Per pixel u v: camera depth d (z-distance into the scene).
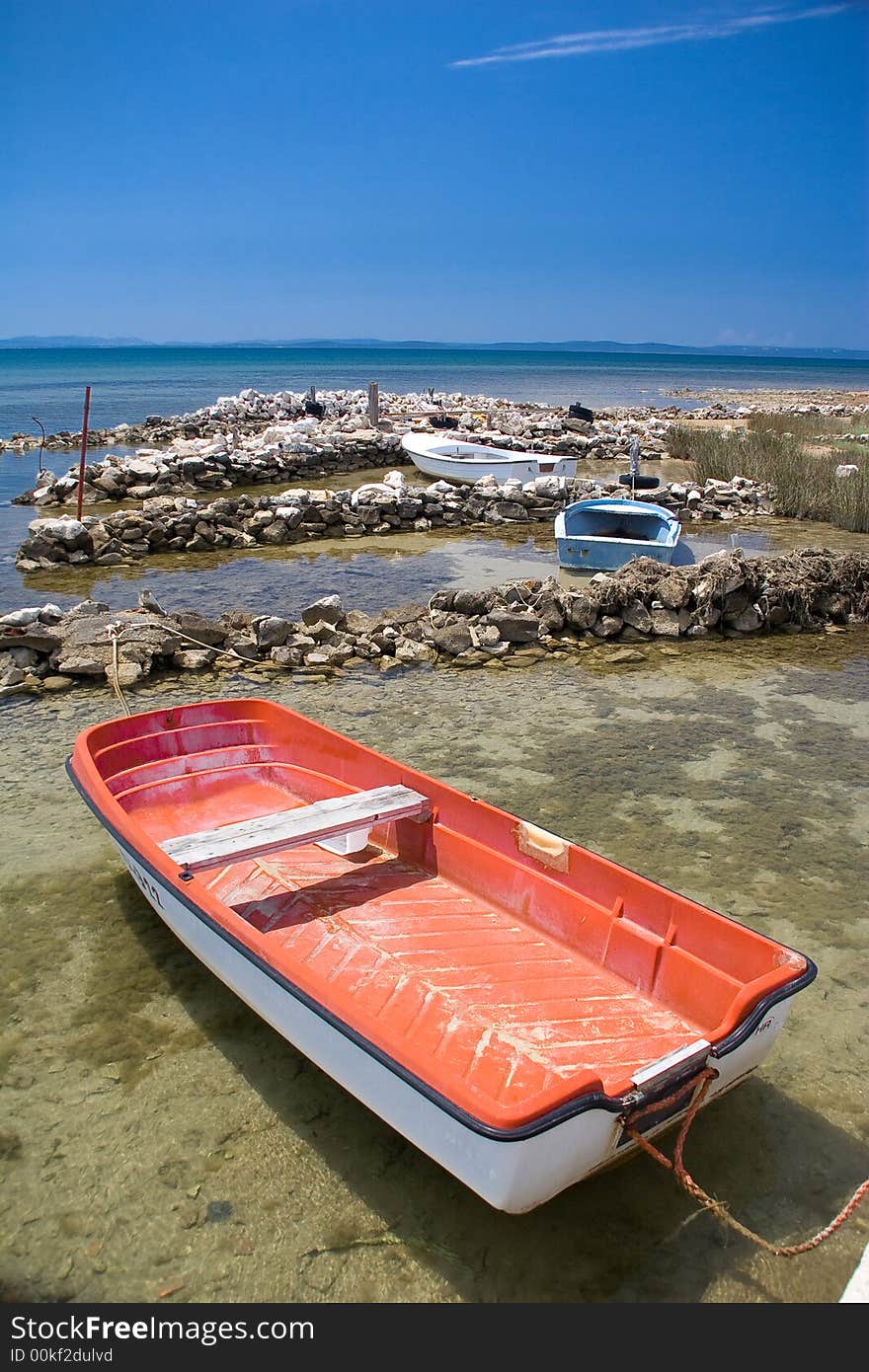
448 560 16.42
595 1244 3.76
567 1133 3.31
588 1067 4.14
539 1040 4.31
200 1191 3.91
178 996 5.09
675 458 30.22
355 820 5.37
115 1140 4.15
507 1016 4.48
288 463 24.12
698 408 56.56
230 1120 4.27
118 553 16.09
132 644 10.17
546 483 20.84
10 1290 3.50
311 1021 4.01
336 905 5.40
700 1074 3.73
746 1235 3.62
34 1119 4.25
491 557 16.70
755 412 44.81
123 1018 4.91
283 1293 3.52
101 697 9.40
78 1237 3.71
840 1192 4.04
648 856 6.70
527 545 17.78
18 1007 4.97
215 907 4.48
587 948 4.89
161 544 16.95
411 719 9.20
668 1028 4.39
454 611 12.08
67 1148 4.10
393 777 6.05
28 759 7.97
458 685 10.21
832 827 7.20
